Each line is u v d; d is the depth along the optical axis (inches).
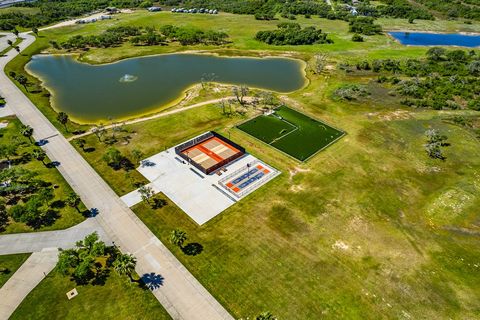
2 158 3501.5
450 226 2770.7
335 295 2250.2
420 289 2292.1
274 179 3233.3
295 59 6131.9
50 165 3420.3
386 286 2305.6
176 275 2383.1
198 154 3558.1
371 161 3472.0
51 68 5787.4
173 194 3068.4
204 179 3233.3
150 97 4845.0
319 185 3159.5
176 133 3922.2
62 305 2198.6
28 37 7052.2
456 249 2578.7
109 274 2386.8
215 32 6943.9
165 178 3248.0
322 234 2677.2
